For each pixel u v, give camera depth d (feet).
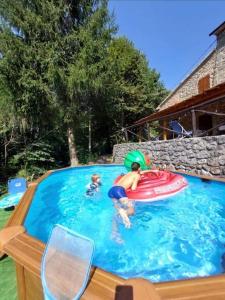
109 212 19.08
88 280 6.65
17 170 53.42
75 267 6.75
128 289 6.07
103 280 6.62
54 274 7.04
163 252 12.39
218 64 49.55
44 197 21.72
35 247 8.93
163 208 17.76
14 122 52.21
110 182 29.96
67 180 32.30
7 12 49.03
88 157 69.82
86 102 58.49
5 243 9.58
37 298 8.09
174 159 30.40
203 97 32.50
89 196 23.59
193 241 13.39
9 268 14.02
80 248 6.88
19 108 51.13
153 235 14.17
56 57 49.37
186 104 36.50
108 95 58.65
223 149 22.07
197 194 20.30
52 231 7.91
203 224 15.29
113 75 56.03
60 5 51.72
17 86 50.06
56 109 54.24
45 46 50.70
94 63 53.26
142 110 83.35
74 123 58.03
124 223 15.67
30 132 56.95
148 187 18.90
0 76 48.49
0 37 47.91
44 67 50.55
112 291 6.11
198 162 25.70
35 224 14.75
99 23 53.88
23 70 48.60
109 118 81.76
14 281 12.73
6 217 24.34
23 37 51.70
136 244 13.33
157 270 10.86
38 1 50.70
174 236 13.99
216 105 43.11
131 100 82.43
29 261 8.04
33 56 49.73
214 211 17.16
